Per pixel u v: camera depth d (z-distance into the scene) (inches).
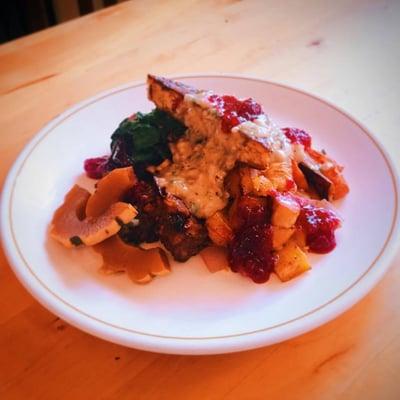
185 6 20.7
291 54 18.1
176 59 17.9
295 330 8.9
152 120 13.3
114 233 11.0
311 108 14.7
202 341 8.7
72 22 19.7
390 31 19.1
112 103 15.1
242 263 10.7
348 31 19.2
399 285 10.4
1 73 17.3
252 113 12.4
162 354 9.1
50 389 8.7
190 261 11.1
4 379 8.9
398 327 9.6
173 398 8.6
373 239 10.9
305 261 10.5
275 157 11.8
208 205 11.5
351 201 12.1
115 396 8.6
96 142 14.2
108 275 10.6
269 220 11.1
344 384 8.7
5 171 13.7
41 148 13.4
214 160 12.0
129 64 17.6
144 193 11.7
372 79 16.9
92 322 9.1
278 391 8.6
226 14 20.2
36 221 11.7
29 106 15.9
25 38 18.9
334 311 9.2
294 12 20.2
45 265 10.5
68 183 13.1
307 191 12.6
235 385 8.7
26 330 9.7
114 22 19.7
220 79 15.6
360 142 13.4
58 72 17.3
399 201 11.4
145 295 10.2
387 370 8.9
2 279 10.7
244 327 9.2
